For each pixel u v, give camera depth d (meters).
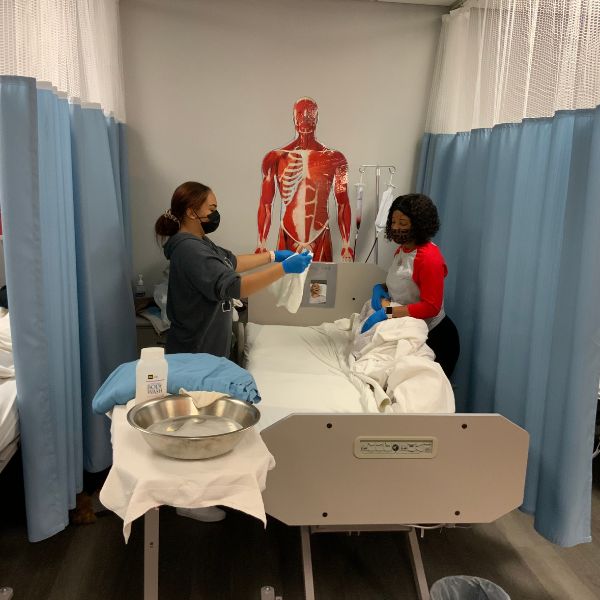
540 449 2.03
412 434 1.56
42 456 1.95
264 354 2.53
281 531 2.29
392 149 3.35
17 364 1.86
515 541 2.27
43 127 1.84
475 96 2.71
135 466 1.17
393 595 1.96
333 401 1.97
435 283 2.45
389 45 3.21
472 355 2.72
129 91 3.14
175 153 3.24
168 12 3.07
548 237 1.98
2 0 1.63
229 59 3.15
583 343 1.79
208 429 1.32
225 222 3.35
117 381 1.54
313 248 3.41
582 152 1.80
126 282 2.69
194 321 2.28
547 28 2.01
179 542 2.20
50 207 1.90
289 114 3.25
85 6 2.27
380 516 1.61
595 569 2.12
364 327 2.52
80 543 2.16
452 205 2.95
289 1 3.11
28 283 1.81
